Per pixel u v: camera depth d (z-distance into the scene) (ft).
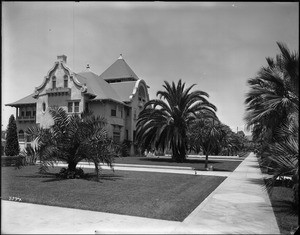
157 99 90.43
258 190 35.96
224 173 58.65
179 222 20.56
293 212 24.63
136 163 80.43
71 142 43.86
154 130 93.45
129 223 19.94
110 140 45.68
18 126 115.55
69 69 102.68
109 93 116.26
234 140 163.32
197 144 70.28
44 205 24.81
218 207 25.79
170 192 33.42
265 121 41.14
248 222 20.93
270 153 27.89
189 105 87.15
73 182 39.81
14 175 47.73
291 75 29.60
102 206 25.02
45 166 42.91
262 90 37.47
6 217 20.44
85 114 46.83
